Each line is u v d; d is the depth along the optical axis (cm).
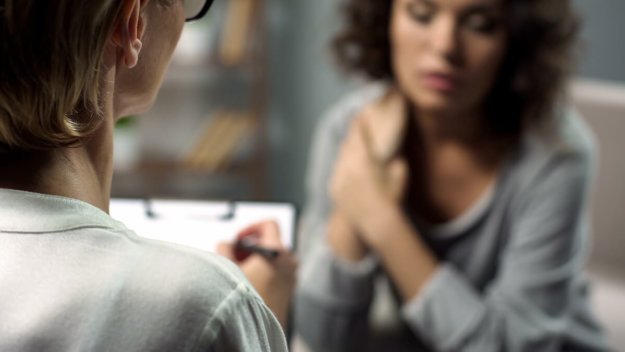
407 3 124
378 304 148
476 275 136
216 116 268
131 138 258
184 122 283
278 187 288
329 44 153
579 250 135
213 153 266
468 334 125
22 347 36
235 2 257
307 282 137
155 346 36
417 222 136
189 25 255
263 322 41
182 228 101
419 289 127
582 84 197
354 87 260
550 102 130
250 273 85
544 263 129
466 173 134
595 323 139
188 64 258
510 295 128
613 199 185
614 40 247
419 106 127
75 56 39
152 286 38
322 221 148
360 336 137
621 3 245
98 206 46
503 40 122
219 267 40
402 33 125
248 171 272
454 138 133
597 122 188
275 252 87
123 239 40
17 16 38
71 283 38
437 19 121
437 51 121
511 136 133
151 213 101
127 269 38
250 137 277
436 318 126
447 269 128
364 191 132
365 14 139
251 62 263
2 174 41
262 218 103
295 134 279
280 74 280
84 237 40
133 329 36
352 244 134
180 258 40
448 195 136
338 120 151
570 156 130
